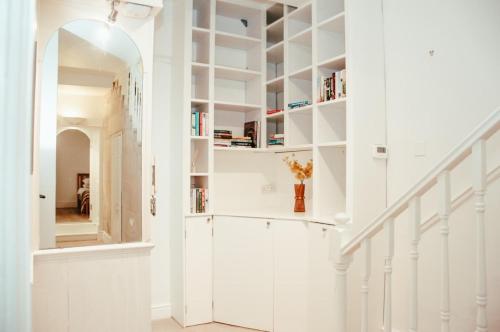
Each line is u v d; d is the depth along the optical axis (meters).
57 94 2.29
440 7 2.62
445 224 1.45
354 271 2.75
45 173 2.22
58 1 2.29
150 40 2.53
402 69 2.86
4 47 1.19
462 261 2.45
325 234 2.83
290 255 3.08
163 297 3.56
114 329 2.33
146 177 2.51
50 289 2.18
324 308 2.82
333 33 3.21
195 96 3.79
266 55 3.83
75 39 2.34
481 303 1.32
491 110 2.35
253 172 3.97
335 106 3.09
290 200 3.89
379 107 2.94
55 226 2.24
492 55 2.35
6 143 1.20
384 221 1.71
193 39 3.70
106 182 2.38
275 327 3.13
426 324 2.65
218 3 3.62
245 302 3.27
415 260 1.57
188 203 3.34
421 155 2.73
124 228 2.42
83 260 2.27
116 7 2.41
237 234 3.34
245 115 4.04
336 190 3.16
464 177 2.44
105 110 2.40
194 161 3.71
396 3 2.91
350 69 2.78
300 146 3.25
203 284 3.39
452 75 2.55
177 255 3.44
